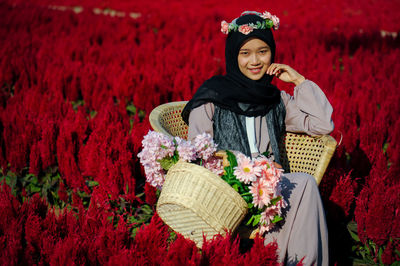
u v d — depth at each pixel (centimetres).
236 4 1845
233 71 275
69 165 337
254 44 263
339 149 351
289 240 233
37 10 1298
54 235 235
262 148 274
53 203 356
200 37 920
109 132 358
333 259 292
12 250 207
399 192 298
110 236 214
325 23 1383
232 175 221
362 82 640
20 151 363
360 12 1811
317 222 234
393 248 289
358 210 288
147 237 210
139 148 349
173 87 583
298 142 290
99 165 329
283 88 571
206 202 206
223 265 195
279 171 216
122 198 317
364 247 301
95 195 279
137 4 1722
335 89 564
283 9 1764
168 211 236
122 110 486
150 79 552
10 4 1462
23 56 691
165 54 747
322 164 263
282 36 1017
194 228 229
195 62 696
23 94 523
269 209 218
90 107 550
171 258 198
